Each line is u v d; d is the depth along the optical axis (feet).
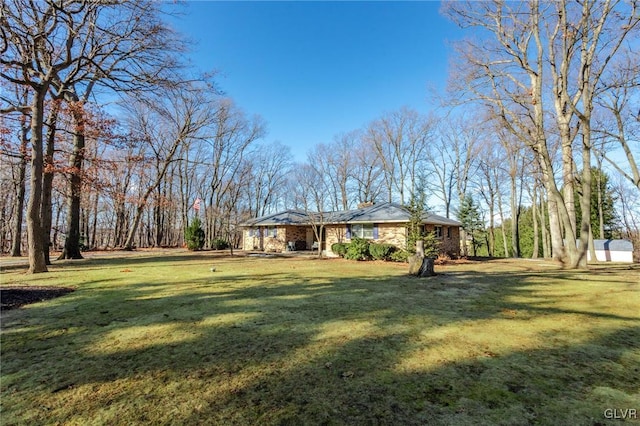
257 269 37.99
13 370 9.55
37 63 32.07
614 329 13.88
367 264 46.16
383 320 15.26
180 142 80.69
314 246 76.95
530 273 35.09
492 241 99.25
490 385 8.74
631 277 30.63
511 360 10.46
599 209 82.02
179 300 19.48
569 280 28.96
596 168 87.04
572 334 13.17
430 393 8.29
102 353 10.92
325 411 7.42
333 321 15.05
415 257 33.53
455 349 11.44
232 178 112.78
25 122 41.88
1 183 79.15
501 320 15.34
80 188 49.26
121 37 35.76
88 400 7.88
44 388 8.47
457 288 24.70
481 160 92.02
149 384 8.71
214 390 8.40
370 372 9.53
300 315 16.11
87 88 45.75
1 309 16.75
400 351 11.24
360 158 112.16
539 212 96.22
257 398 8.00
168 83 39.99
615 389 8.54
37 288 22.47
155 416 7.18
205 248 92.07
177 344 11.81
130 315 15.84
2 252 81.46
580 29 36.17
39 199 32.09
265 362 10.23
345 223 64.34
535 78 40.73
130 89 39.22
